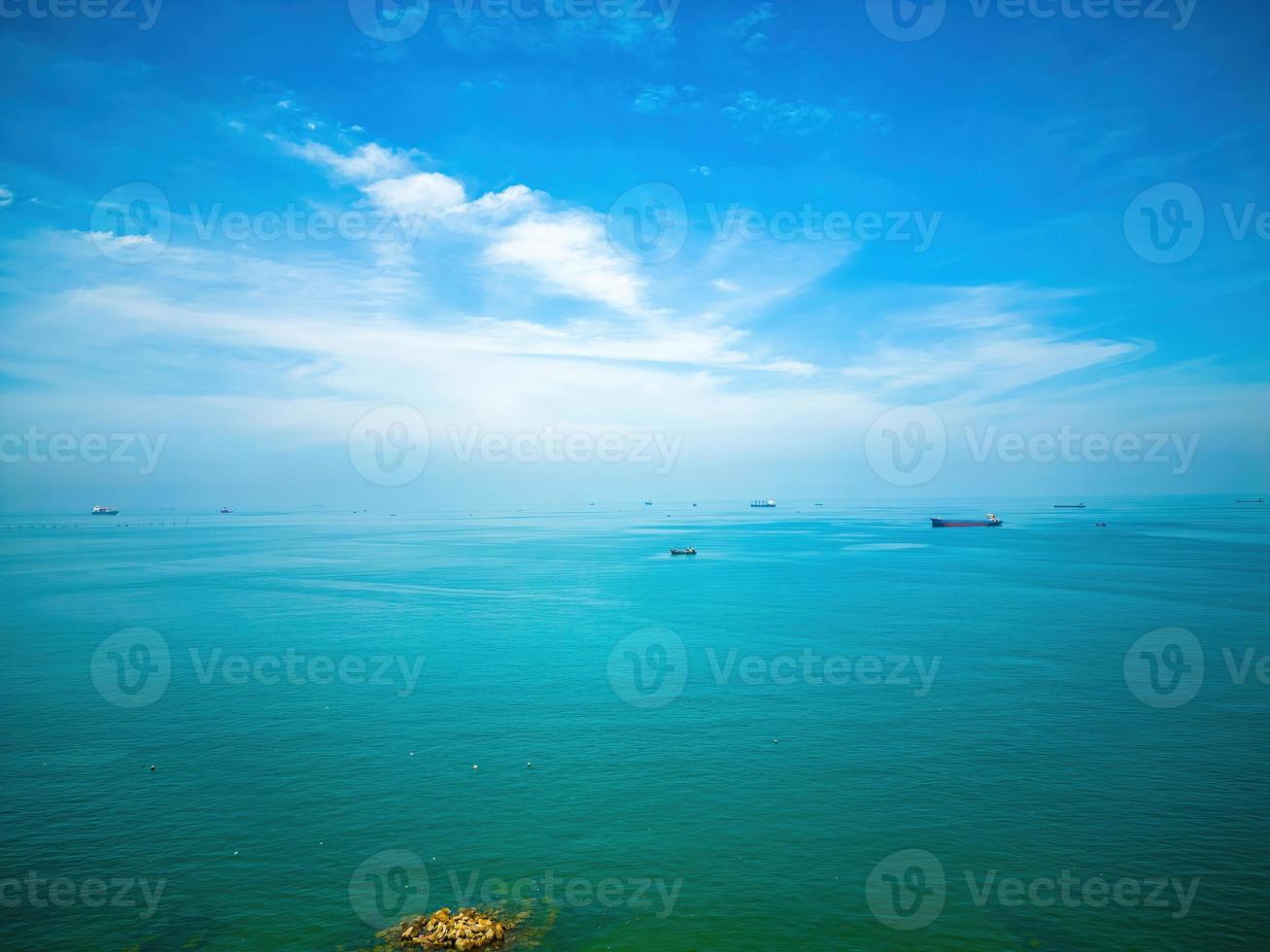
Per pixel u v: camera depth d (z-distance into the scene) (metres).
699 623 107.38
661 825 43.38
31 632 102.62
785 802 46.25
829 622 106.81
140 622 110.75
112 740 58.28
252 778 50.66
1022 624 103.38
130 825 43.78
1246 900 35.22
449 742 57.59
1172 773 50.25
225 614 117.44
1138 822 43.22
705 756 54.28
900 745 56.19
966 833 42.00
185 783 49.91
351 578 166.88
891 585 146.62
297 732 60.09
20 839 42.09
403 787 49.06
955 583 148.00
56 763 53.66
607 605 124.94
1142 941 32.28
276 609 122.00
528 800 46.81
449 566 194.38
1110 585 141.62
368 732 60.00
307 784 49.59
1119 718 62.06
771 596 133.00
